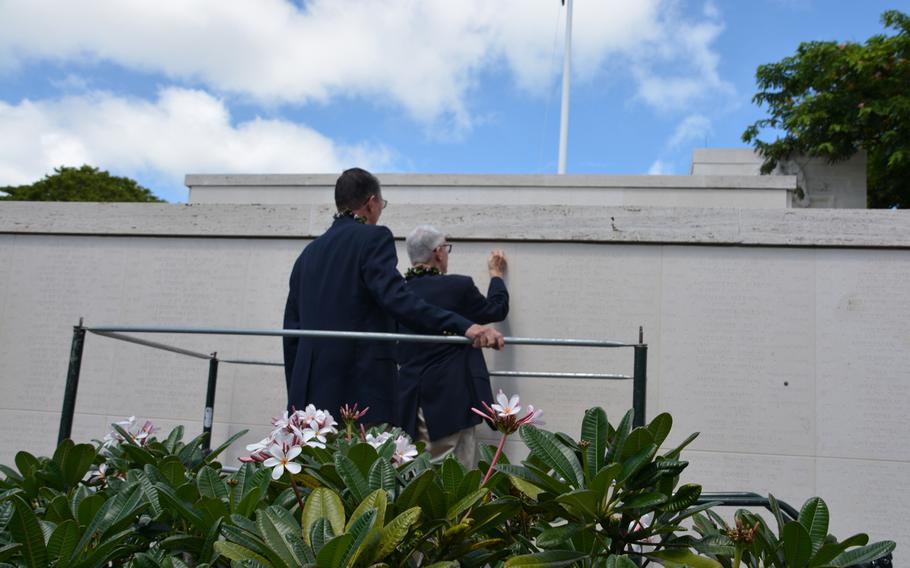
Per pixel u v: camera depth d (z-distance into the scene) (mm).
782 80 18141
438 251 4363
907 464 4465
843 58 16953
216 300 5223
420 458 1920
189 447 2404
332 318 3215
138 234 5336
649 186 13117
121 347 5258
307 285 3363
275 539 1273
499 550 1617
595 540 1574
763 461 4594
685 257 4875
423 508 1471
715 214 4840
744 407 4668
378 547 1251
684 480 4621
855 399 4574
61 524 1329
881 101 16625
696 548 1638
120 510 1524
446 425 3975
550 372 4879
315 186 13242
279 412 5055
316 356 3199
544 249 5008
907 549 4383
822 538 1561
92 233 5383
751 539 1479
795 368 4664
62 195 29609
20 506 1305
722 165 17781
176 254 5316
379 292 3100
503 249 5043
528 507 1684
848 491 4492
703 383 4727
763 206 12781
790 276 4762
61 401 5246
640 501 1493
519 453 4750
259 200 13359
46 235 5449
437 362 4098
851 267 4707
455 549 1527
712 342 4766
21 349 5328
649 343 4812
